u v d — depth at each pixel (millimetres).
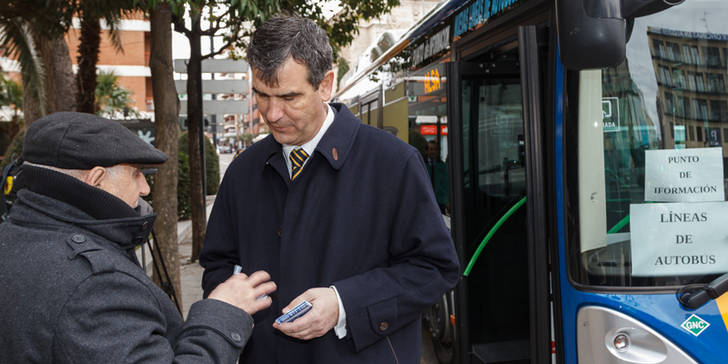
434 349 4453
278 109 1603
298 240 1728
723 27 2459
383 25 28141
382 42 6395
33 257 1229
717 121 2449
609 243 2475
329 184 1760
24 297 1181
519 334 3955
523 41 2795
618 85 2500
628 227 2465
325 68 1627
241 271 1830
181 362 1259
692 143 2447
